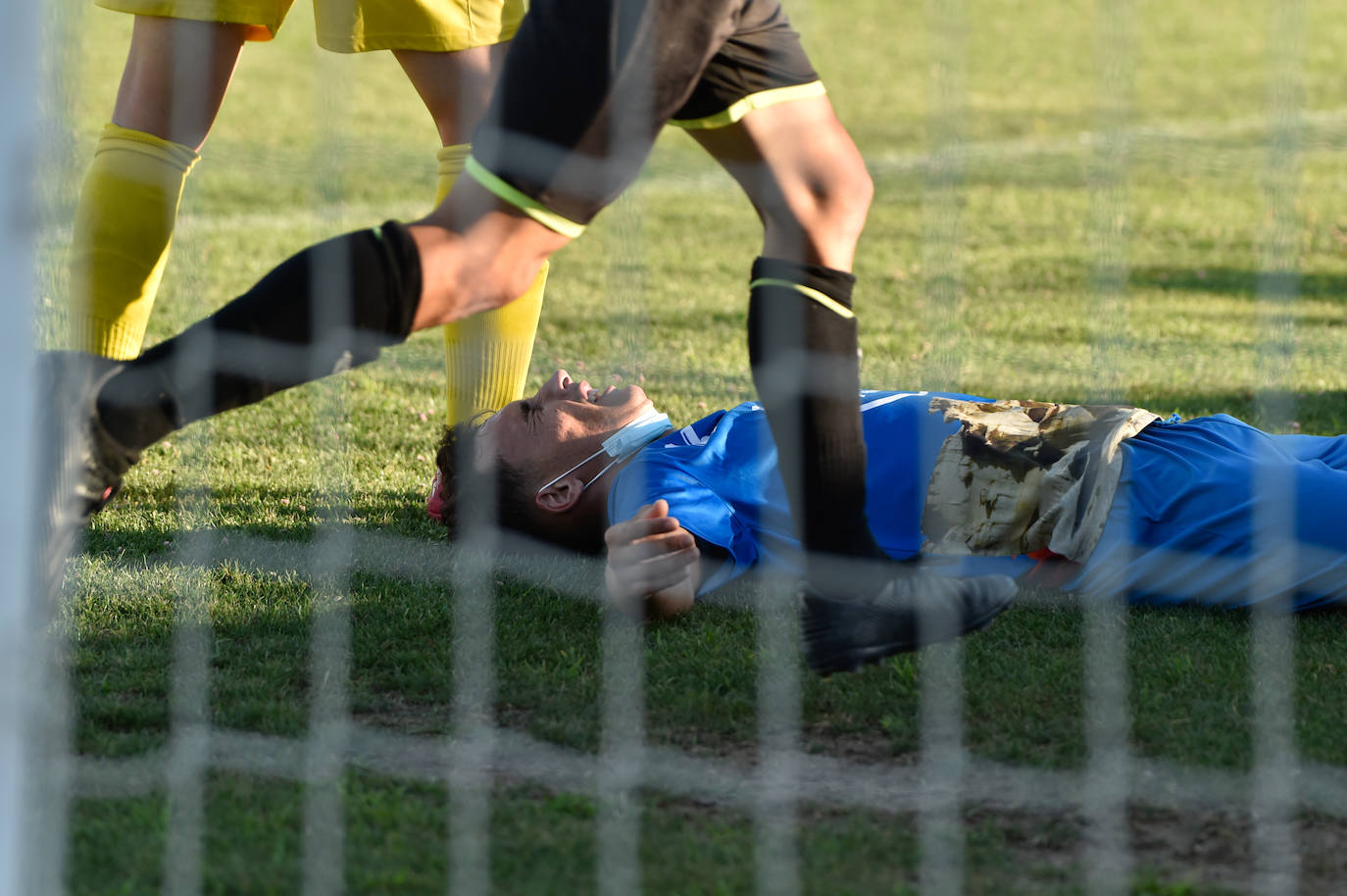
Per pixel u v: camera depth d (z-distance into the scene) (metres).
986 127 37.47
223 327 5.84
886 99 40.22
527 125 5.91
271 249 22.33
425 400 14.70
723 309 19.70
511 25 10.59
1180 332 18.52
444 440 10.59
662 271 22.14
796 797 6.78
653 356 16.72
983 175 31.12
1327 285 21.81
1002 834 6.39
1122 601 9.31
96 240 8.73
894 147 32.50
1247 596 9.14
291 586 9.56
